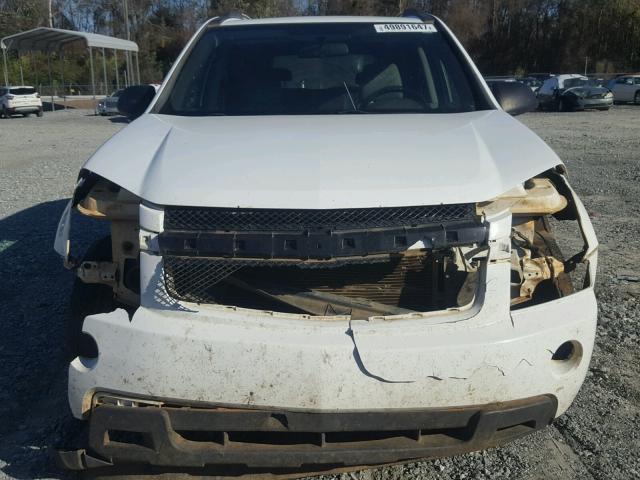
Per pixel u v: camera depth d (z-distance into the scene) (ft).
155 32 227.61
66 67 189.47
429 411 8.62
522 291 10.22
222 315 8.73
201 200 8.87
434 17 15.58
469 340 8.64
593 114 93.61
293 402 8.49
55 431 11.65
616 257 21.36
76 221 26.71
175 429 8.73
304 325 8.64
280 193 8.84
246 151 9.85
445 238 8.77
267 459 8.75
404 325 8.70
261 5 183.93
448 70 13.71
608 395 12.82
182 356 8.55
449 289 9.33
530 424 9.30
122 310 9.00
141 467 9.82
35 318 16.66
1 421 12.00
